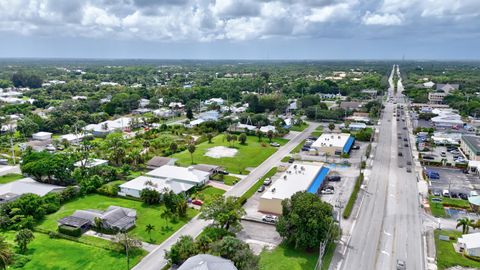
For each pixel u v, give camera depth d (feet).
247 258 203.41
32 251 235.61
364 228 272.72
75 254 232.94
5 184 341.00
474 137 509.76
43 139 548.72
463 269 220.64
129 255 232.73
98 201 321.32
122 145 471.21
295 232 238.27
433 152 493.36
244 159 450.71
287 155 473.26
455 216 295.89
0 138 531.09
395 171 407.44
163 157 426.92
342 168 417.69
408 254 238.27
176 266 219.20
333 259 231.30
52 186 337.72
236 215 255.09
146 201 316.60
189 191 339.57
